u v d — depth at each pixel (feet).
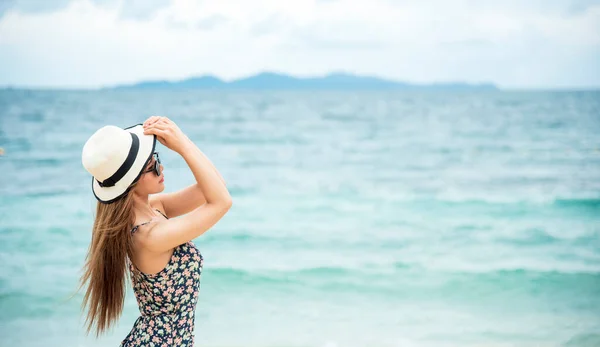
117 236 9.25
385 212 39.86
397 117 125.59
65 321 20.67
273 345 18.75
